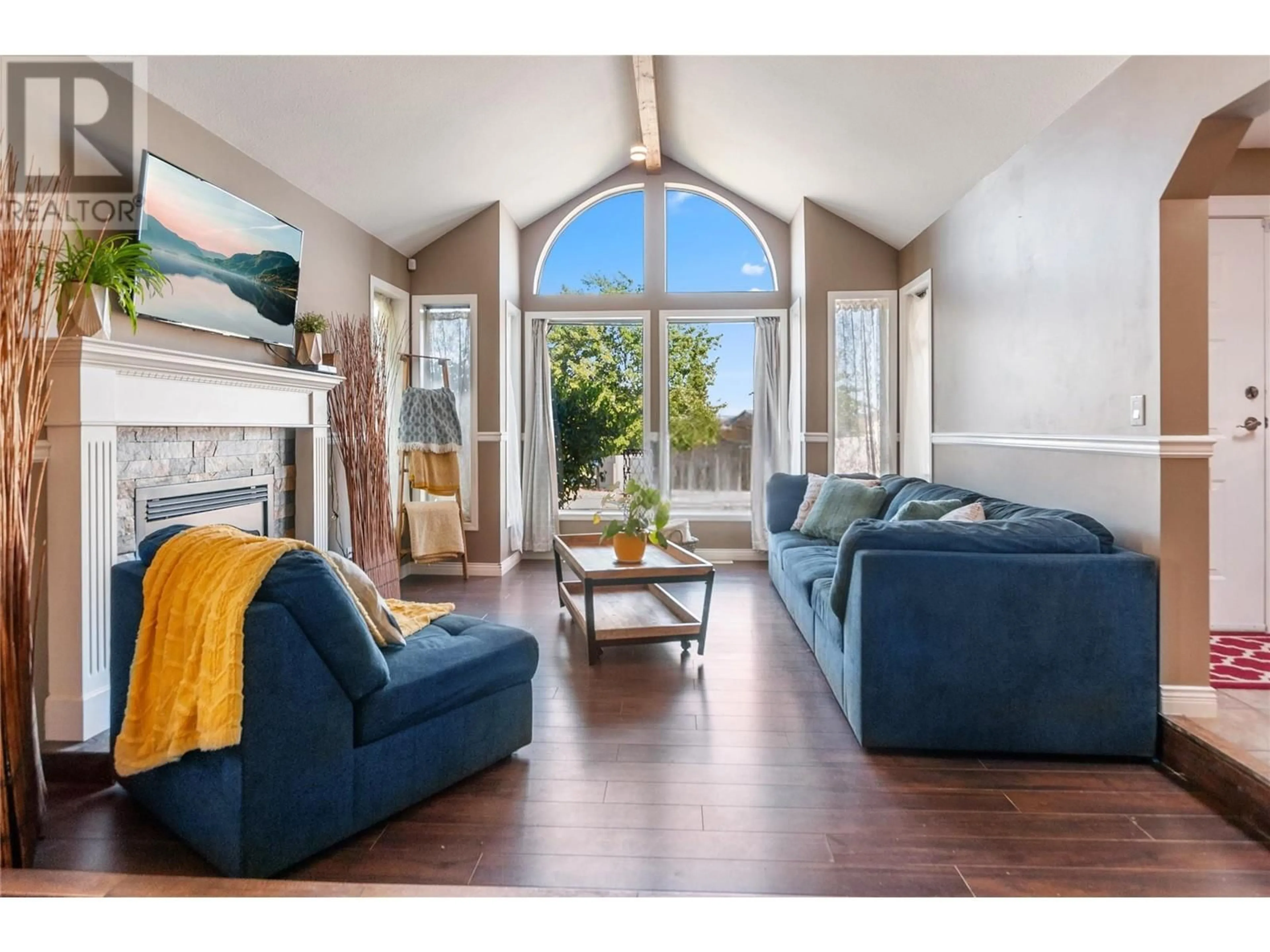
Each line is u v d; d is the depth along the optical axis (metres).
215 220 3.26
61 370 2.39
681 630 3.49
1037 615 2.44
